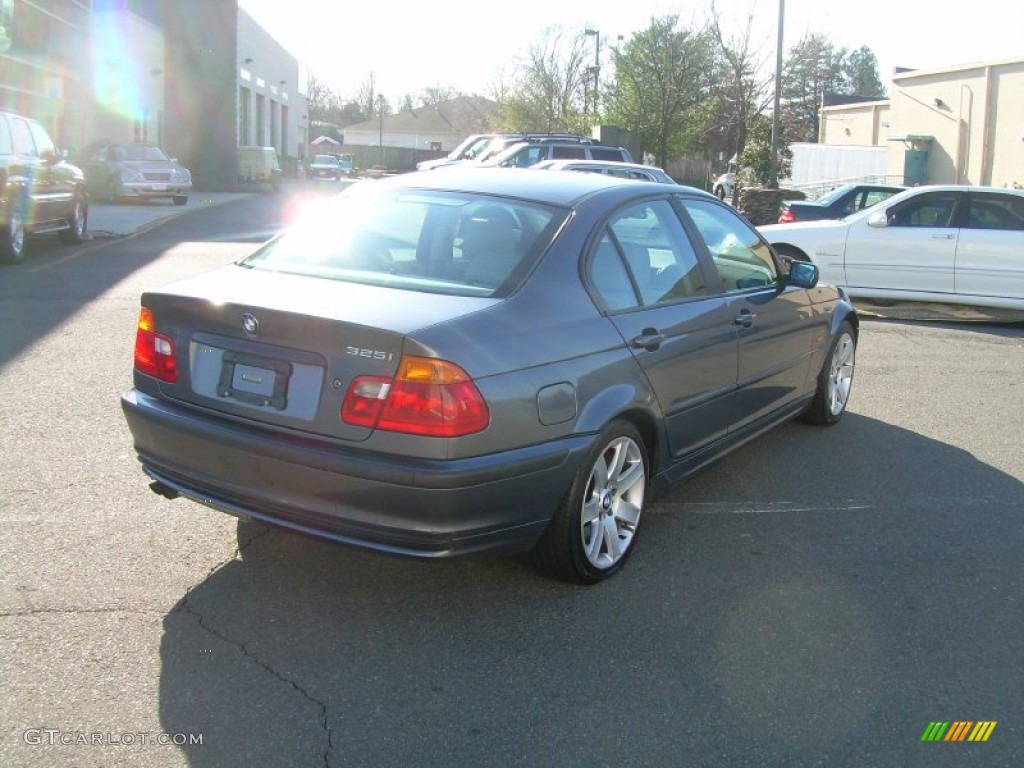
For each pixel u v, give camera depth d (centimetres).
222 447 371
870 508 525
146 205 2677
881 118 3791
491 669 349
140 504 485
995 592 426
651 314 439
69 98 2878
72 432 590
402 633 372
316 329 353
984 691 346
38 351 792
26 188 1331
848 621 395
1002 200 1144
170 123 3866
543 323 383
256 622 376
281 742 303
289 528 368
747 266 546
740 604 407
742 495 541
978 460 614
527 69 6181
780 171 3491
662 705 330
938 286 1153
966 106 2914
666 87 3916
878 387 809
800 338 590
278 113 5797
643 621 389
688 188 522
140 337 412
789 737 315
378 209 457
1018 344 1025
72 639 357
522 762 298
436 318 357
